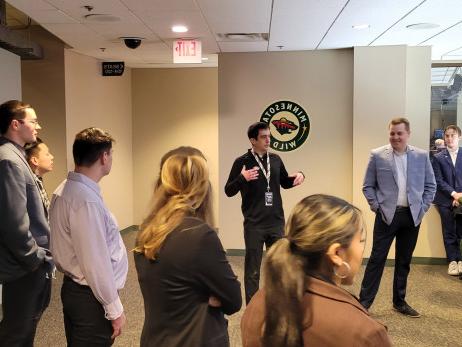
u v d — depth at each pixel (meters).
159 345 1.45
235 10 3.92
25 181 2.38
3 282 2.36
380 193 3.71
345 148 5.75
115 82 7.11
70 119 5.90
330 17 4.15
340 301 1.02
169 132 7.62
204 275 1.42
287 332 1.00
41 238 2.51
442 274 5.07
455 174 5.12
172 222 1.46
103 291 1.96
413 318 3.77
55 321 3.72
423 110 5.66
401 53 5.45
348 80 5.68
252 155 3.65
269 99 5.80
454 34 4.89
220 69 5.82
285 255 1.06
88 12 3.98
